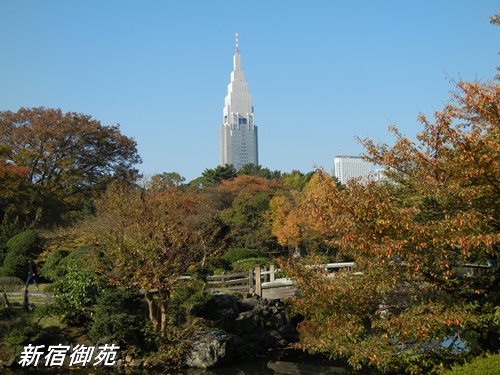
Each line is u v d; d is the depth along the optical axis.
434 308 8.63
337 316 9.71
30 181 39.56
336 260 32.28
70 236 26.22
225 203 49.12
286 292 21.73
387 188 9.69
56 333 16.52
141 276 15.57
